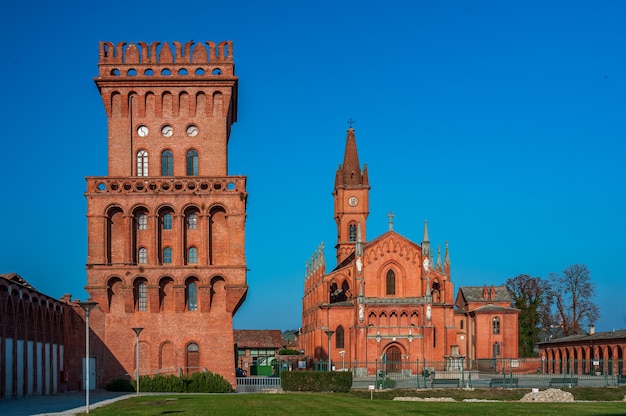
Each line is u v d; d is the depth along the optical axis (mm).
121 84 88375
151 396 64688
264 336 169625
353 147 158500
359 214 155250
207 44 90375
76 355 81625
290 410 50156
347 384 76375
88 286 82875
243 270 84312
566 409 54625
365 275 127875
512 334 146250
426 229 128375
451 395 77688
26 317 65562
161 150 88312
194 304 84875
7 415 44906
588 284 160625
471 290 163875
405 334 124750
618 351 119188
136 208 85062
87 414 45562
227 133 91375
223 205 85188
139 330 68125
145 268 83625
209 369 83188
